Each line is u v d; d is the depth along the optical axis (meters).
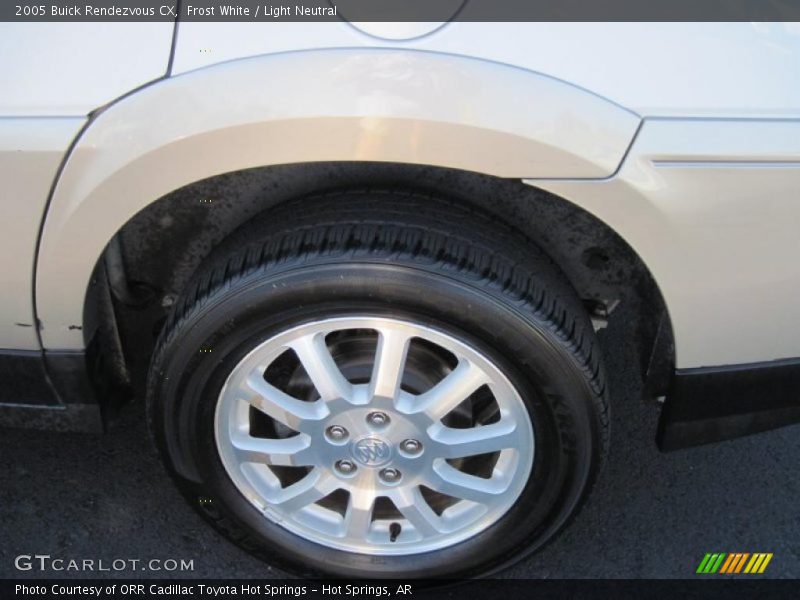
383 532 2.11
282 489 2.08
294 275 1.71
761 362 1.89
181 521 2.35
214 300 1.75
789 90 1.63
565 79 1.58
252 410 2.05
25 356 1.91
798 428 2.66
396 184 1.82
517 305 1.71
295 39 1.58
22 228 1.71
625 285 1.98
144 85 1.60
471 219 1.78
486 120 1.57
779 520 2.42
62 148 1.63
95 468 2.46
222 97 1.58
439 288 1.70
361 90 1.57
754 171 1.63
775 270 1.74
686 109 1.61
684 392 1.92
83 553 2.25
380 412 1.90
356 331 1.92
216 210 1.91
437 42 1.57
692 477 2.54
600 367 1.84
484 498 2.00
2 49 1.62
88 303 1.87
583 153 1.59
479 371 1.82
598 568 2.29
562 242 1.90
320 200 1.81
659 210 1.64
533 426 1.87
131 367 2.18
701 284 1.75
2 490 2.38
